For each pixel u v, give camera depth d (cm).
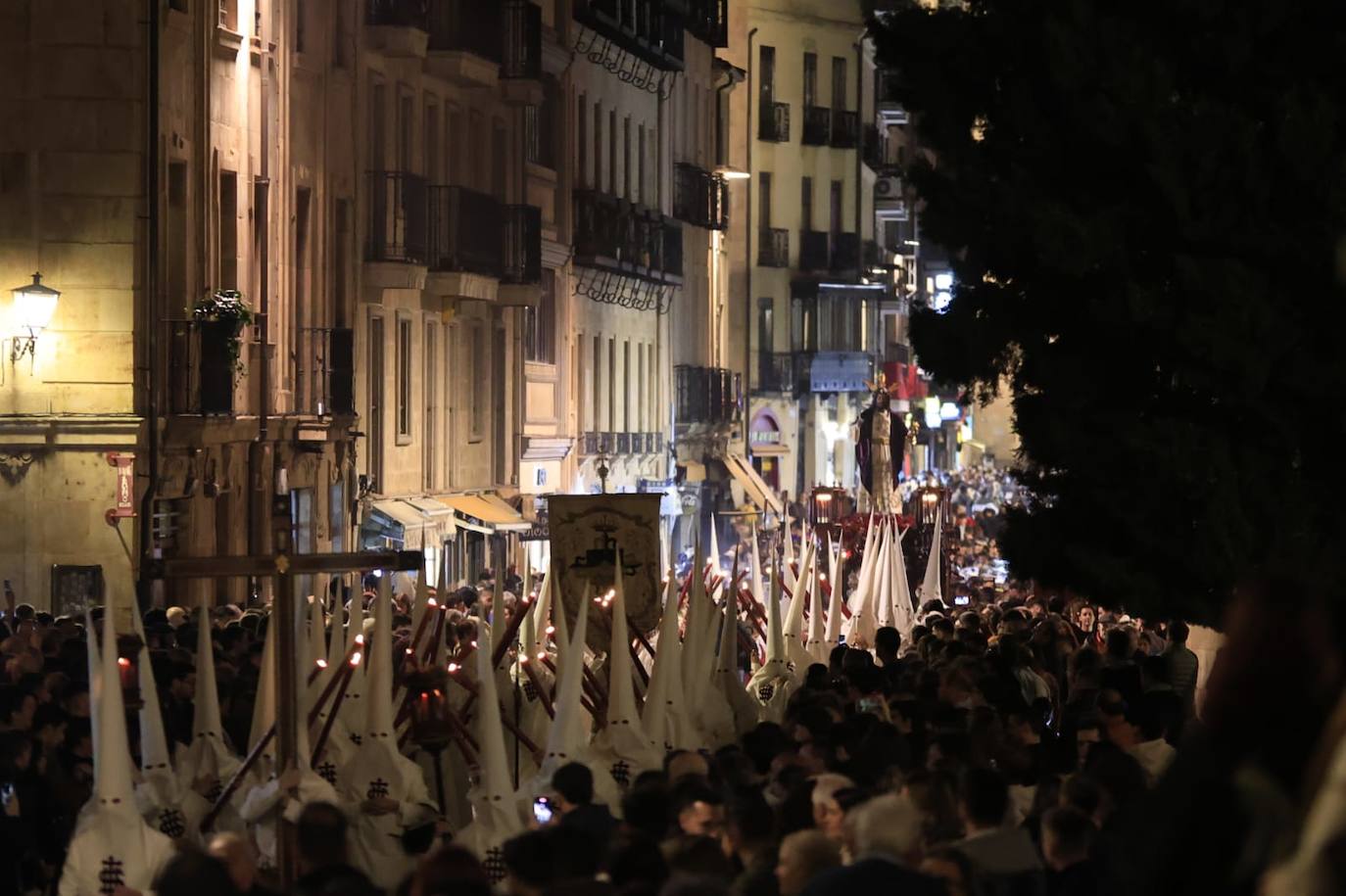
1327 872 1370
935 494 10169
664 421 15525
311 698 3866
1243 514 5034
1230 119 5041
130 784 3023
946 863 2367
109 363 7262
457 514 10506
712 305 17162
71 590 7194
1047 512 5431
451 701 4122
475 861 2169
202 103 7731
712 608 4778
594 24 13250
